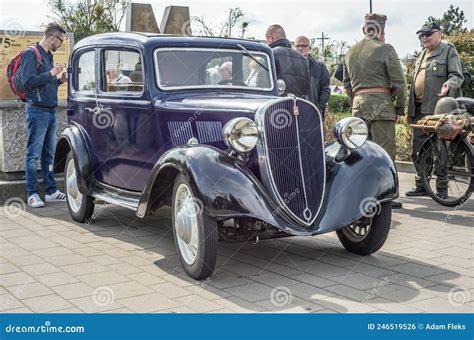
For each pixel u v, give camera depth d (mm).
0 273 4840
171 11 10156
